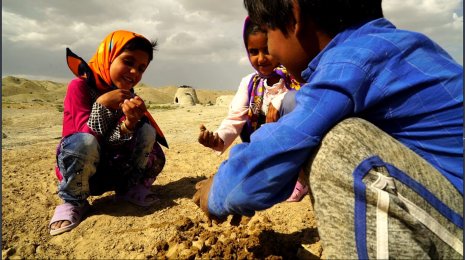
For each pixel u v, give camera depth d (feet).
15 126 30.07
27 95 337.93
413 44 4.56
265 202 4.62
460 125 4.42
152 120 9.27
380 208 4.02
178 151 15.33
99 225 7.95
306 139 4.33
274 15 4.76
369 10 4.86
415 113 4.46
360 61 4.36
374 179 4.12
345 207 4.17
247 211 4.81
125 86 8.67
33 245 7.13
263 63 8.14
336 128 4.35
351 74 4.31
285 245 6.71
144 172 9.12
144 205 8.84
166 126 26.66
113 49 8.45
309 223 7.73
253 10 4.99
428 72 4.43
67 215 7.89
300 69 5.13
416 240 3.98
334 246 4.25
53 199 9.65
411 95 4.41
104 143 8.29
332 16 4.63
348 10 4.65
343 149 4.25
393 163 4.22
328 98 4.35
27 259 6.77
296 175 4.79
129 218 8.23
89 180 8.64
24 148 16.48
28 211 8.78
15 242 7.39
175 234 7.38
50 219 8.39
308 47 4.88
